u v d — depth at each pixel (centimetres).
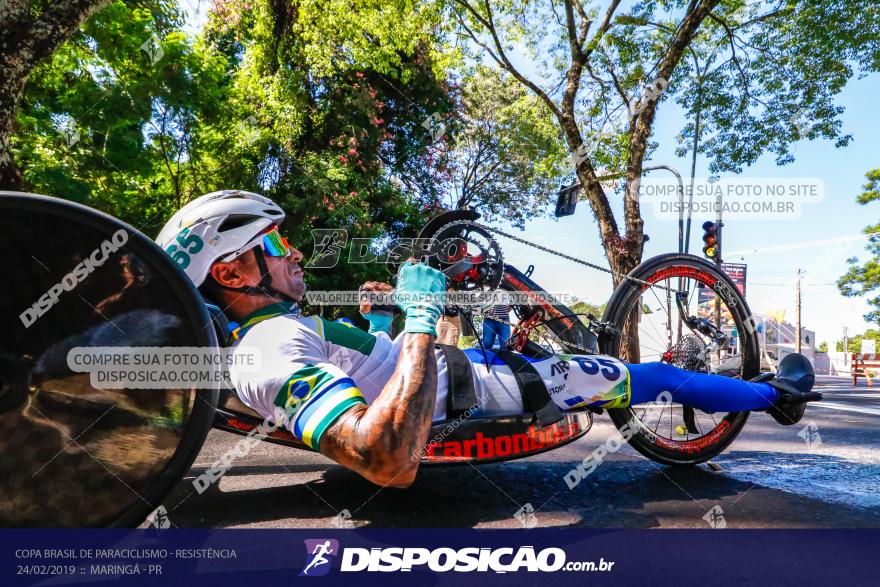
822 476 232
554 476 227
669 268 272
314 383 134
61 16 494
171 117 887
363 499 191
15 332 112
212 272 155
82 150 798
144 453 121
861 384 1683
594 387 210
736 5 1061
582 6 1058
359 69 1330
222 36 1420
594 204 991
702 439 250
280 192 1186
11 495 113
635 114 977
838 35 987
